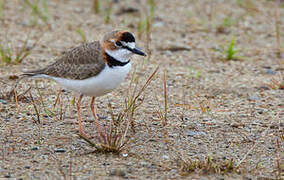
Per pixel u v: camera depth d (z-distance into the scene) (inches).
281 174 353.7
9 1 871.7
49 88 530.3
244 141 413.7
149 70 605.9
